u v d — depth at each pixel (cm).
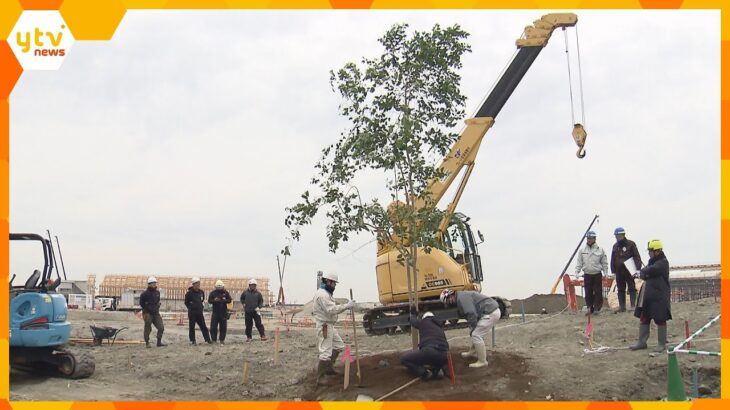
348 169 1114
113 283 5462
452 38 1116
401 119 1057
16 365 1307
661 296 1168
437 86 1107
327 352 1127
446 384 1041
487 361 1122
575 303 2002
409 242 1139
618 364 1116
